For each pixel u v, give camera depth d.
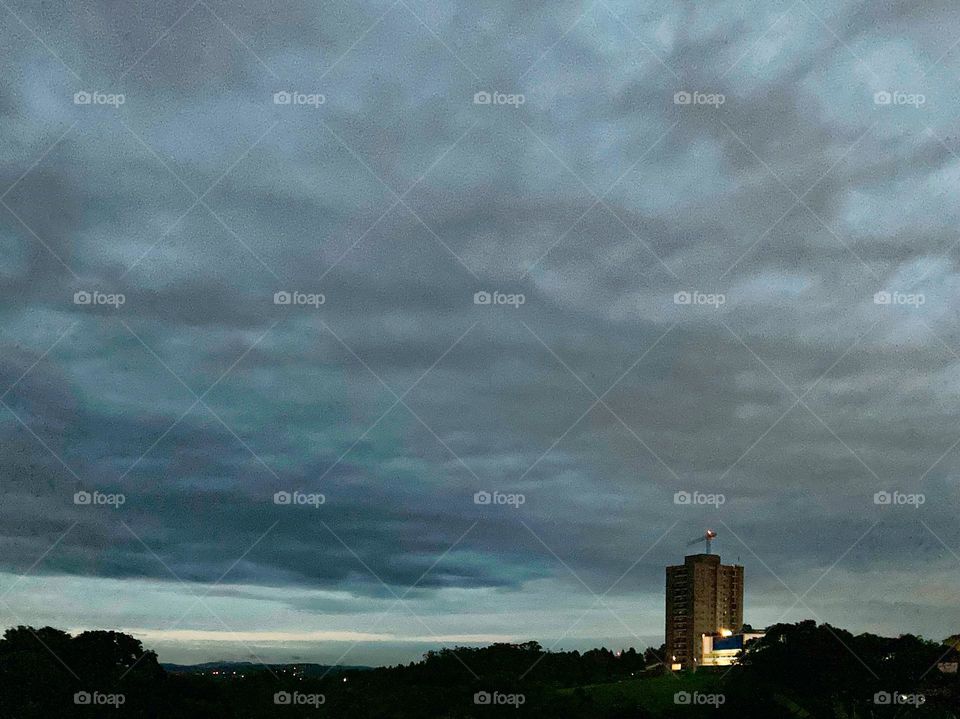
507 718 136.88
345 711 136.00
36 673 112.50
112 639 129.62
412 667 160.62
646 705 144.88
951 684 120.06
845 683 120.69
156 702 119.50
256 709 133.12
